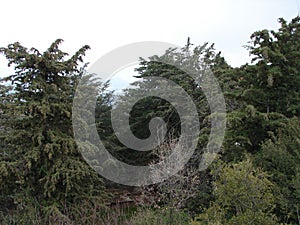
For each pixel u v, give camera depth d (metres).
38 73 7.94
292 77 7.23
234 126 7.33
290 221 5.34
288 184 5.45
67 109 8.02
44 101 7.63
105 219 6.89
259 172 5.23
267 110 7.32
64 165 7.74
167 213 7.28
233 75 7.95
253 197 4.87
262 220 4.73
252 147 7.37
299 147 5.59
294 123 5.91
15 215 7.45
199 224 5.09
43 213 7.48
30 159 7.46
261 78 7.26
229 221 4.89
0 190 7.85
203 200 7.52
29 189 7.75
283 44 7.27
